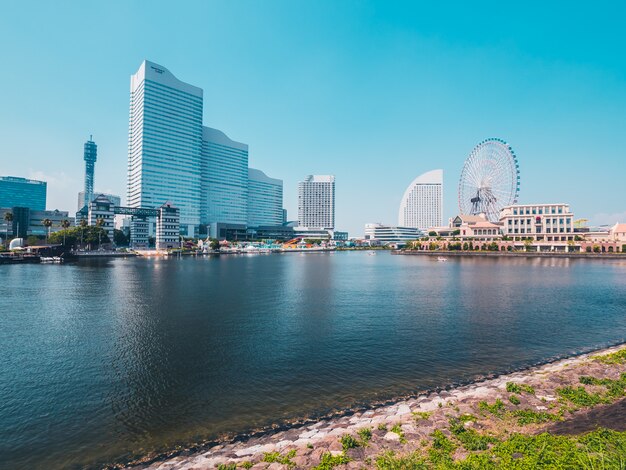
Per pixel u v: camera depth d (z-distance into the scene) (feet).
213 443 58.49
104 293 212.23
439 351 106.52
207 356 101.86
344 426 60.49
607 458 39.47
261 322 142.51
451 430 54.29
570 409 61.16
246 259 616.39
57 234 561.43
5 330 128.47
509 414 59.93
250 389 79.97
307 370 91.40
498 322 143.43
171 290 226.99
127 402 73.92
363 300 195.93
